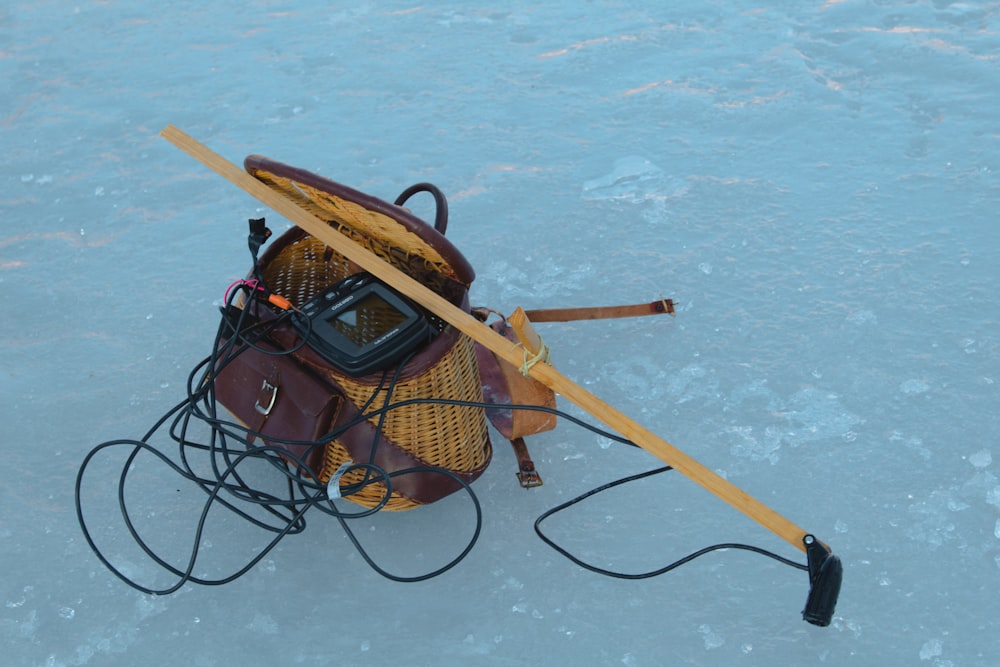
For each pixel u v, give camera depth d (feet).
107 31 14.01
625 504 6.82
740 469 6.96
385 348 5.94
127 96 12.37
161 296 9.11
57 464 7.42
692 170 10.15
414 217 5.74
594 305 8.55
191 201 10.46
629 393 7.64
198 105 12.07
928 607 5.98
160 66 13.00
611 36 12.83
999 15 12.32
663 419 7.39
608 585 6.29
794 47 12.10
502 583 6.35
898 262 8.68
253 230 6.46
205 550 6.70
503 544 6.61
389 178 10.47
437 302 6.02
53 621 6.29
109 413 7.85
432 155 10.81
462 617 6.16
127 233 10.00
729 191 9.79
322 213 6.82
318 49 13.12
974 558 6.23
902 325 8.03
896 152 10.14
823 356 7.80
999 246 8.77
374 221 6.11
